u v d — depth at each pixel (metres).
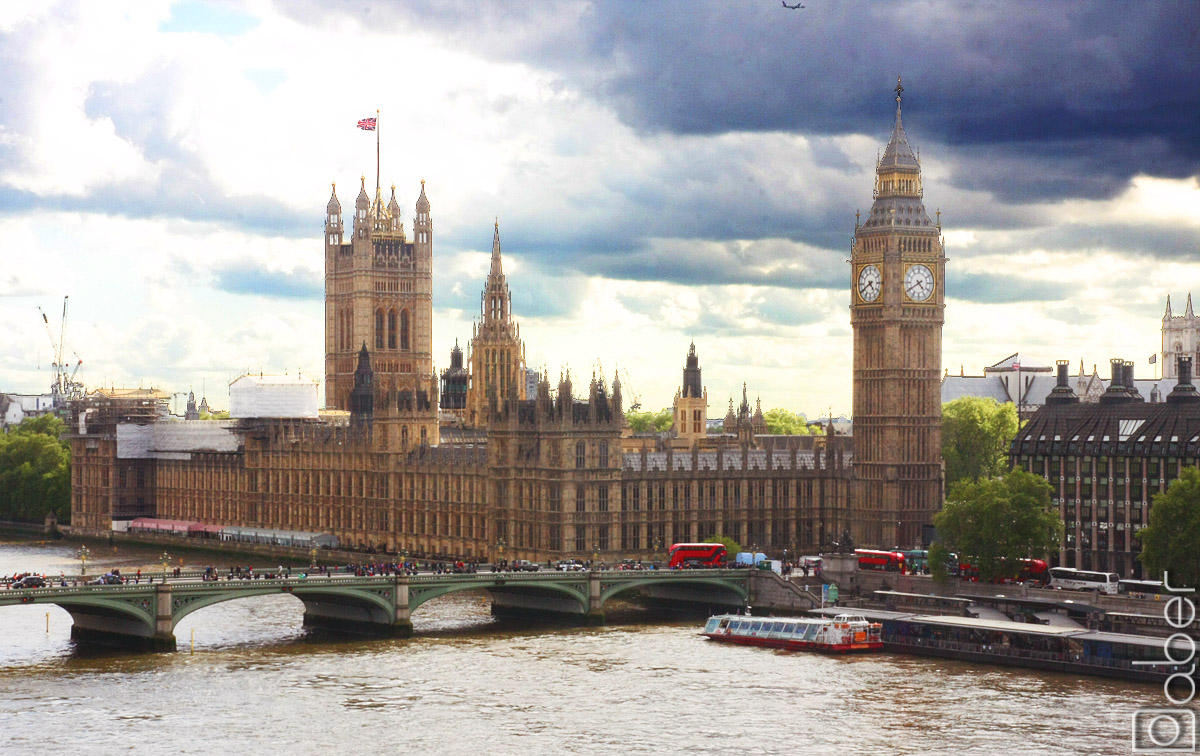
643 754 199.38
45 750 199.75
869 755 198.38
